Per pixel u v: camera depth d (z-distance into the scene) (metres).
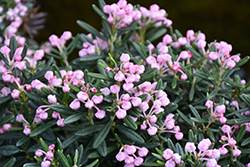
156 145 0.60
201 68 0.66
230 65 0.62
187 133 0.64
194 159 0.60
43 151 0.58
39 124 0.62
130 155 0.61
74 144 0.62
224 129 0.60
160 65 0.64
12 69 0.62
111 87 0.58
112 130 0.61
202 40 0.65
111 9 0.64
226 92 0.65
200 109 0.65
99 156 0.59
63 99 0.60
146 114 0.61
